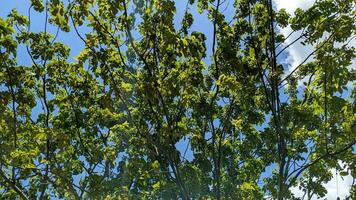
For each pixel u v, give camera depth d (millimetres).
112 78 14664
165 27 14188
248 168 20344
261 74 16250
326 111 15539
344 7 15320
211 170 17719
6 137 17375
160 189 18188
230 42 16828
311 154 16891
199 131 17125
